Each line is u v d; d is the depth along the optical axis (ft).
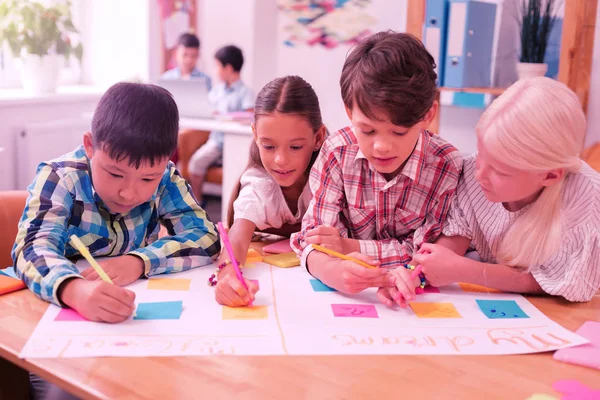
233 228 4.09
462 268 3.36
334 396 2.24
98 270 3.04
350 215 3.98
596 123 8.16
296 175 4.04
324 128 4.16
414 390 2.30
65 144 11.34
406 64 3.14
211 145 13.04
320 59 10.62
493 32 8.54
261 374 2.38
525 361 2.58
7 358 2.52
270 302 3.14
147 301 3.10
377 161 3.34
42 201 3.47
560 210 3.26
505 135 2.93
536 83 3.00
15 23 10.91
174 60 14.97
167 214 4.00
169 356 2.50
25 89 11.60
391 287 3.23
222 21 16.67
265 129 3.85
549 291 3.28
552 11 8.11
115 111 3.16
